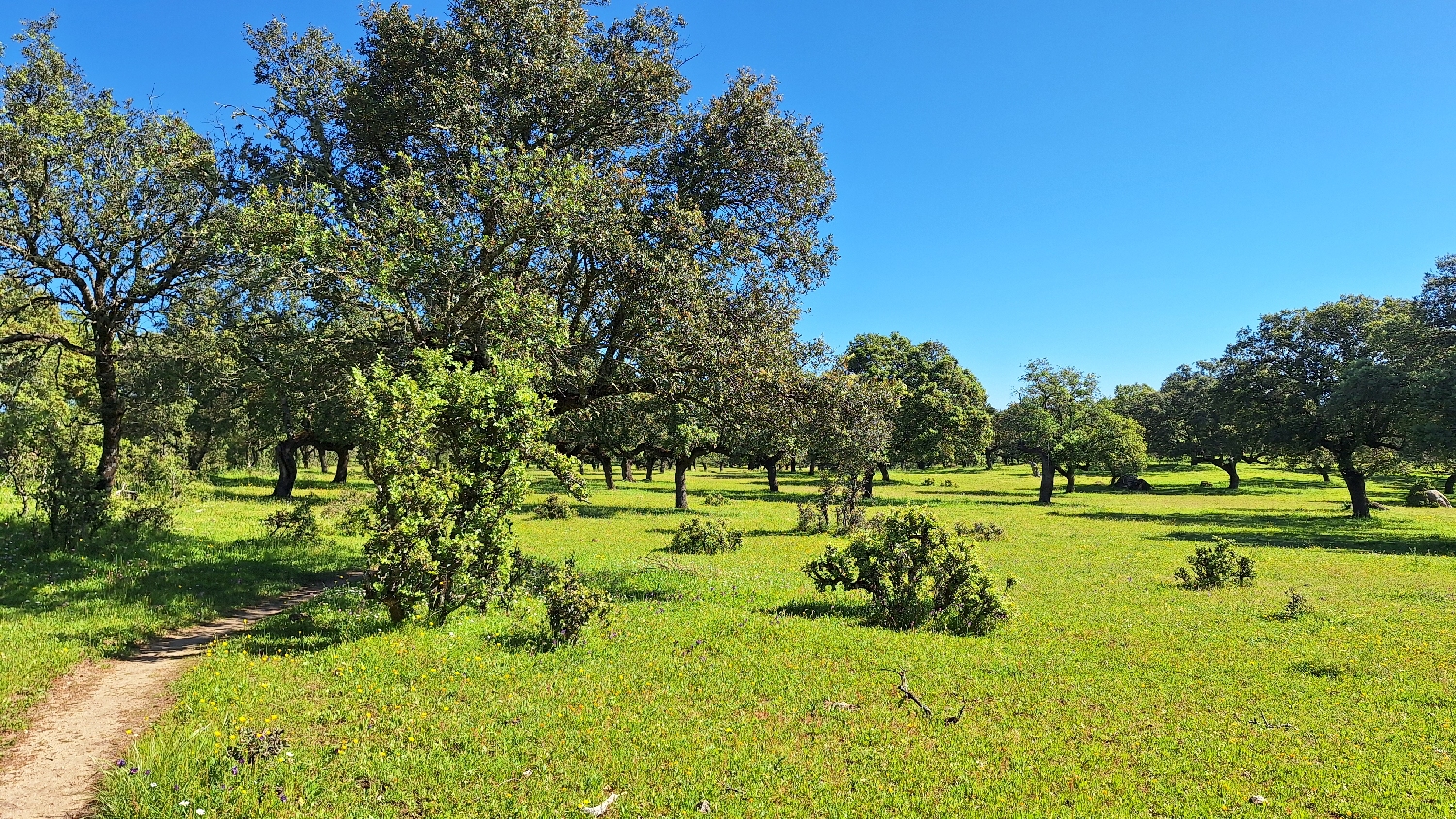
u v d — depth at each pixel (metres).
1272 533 30.27
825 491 29.97
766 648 10.66
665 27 16.80
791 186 16.56
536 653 10.20
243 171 15.88
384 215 13.90
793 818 5.90
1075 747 7.33
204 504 29.38
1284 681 9.45
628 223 14.70
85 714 7.96
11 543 16.22
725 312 15.34
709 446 38.31
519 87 15.59
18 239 17.88
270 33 15.47
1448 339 29.31
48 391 23.75
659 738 7.36
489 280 13.52
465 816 5.85
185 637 11.46
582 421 20.86
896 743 7.35
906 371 58.25
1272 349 39.25
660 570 17.67
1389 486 65.81
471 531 11.43
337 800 6.06
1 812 5.86
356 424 16.02
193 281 19.88
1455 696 8.83
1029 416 52.59
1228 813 5.98
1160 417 87.56
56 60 18.17
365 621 11.58
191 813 5.68
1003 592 15.16
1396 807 6.06
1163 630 12.31
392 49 15.09
